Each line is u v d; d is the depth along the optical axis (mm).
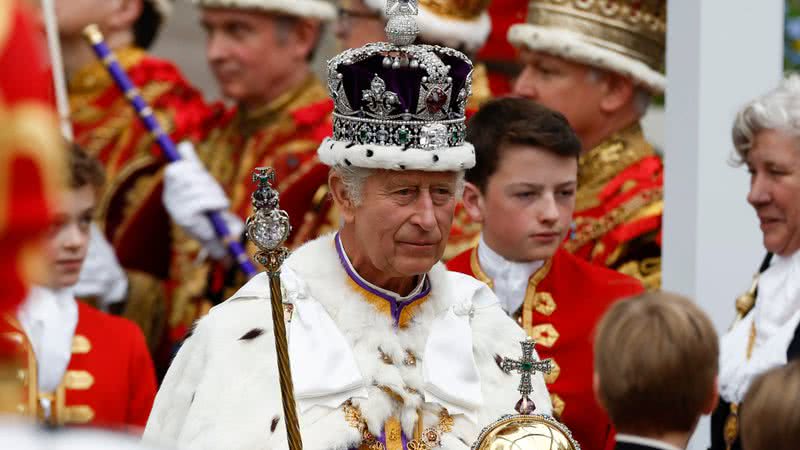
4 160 2930
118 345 13211
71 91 19469
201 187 18375
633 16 17891
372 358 9492
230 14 18641
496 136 12625
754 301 13203
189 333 10125
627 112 18094
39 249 3020
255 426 9211
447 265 13273
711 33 17109
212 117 19797
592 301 13133
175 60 21094
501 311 10625
